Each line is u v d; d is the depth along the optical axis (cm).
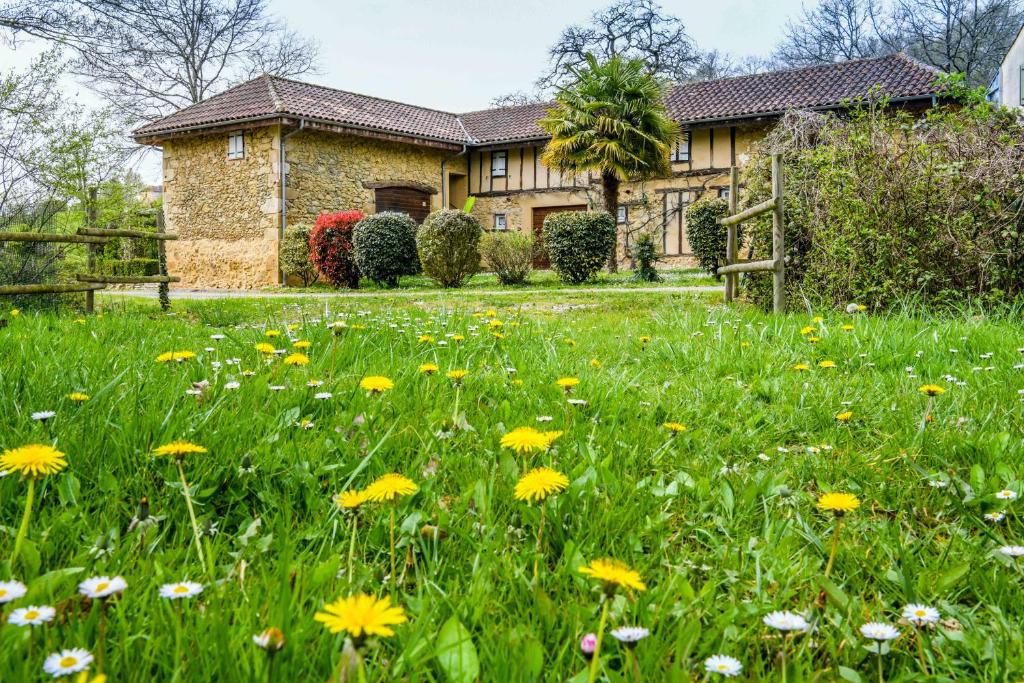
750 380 303
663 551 135
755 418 233
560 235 1489
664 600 109
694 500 167
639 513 149
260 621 95
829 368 319
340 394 222
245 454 154
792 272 627
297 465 159
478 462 177
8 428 165
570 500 146
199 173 1889
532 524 140
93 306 707
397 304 883
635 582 81
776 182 581
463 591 115
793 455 205
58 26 1193
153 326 446
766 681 94
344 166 1895
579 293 1069
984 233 493
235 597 103
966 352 332
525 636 97
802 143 633
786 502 160
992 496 160
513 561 124
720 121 1942
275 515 143
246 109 1797
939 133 539
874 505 169
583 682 90
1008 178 485
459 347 336
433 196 2142
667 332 459
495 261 1509
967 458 190
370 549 134
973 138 516
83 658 70
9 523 130
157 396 196
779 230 583
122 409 182
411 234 1572
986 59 3017
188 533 133
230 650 86
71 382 215
